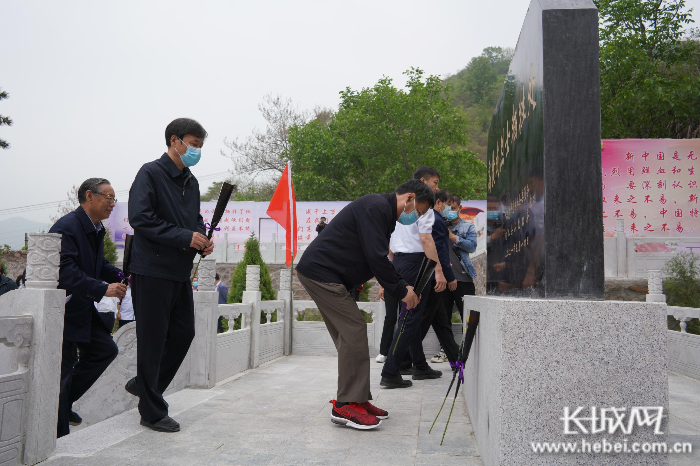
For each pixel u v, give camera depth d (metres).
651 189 12.20
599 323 1.79
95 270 3.39
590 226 2.11
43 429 2.34
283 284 6.52
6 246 16.92
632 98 13.10
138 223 2.80
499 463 1.79
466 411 3.41
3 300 2.41
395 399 3.82
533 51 2.45
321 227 11.11
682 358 5.28
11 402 2.23
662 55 14.33
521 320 1.82
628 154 12.30
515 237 2.95
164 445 2.60
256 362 5.30
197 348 4.15
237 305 4.91
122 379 4.04
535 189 2.34
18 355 2.29
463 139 20.81
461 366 2.77
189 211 3.10
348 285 3.24
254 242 8.87
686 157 12.16
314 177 20.28
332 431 2.89
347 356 3.02
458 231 5.23
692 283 8.36
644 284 9.78
